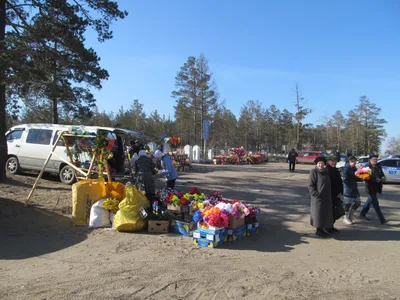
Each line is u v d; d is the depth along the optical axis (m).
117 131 11.16
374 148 73.06
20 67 9.01
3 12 10.20
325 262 5.14
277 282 4.28
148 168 7.71
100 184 7.54
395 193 13.41
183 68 47.38
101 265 4.79
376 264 5.08
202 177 17.30
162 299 3.72
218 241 5.84
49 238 6.13
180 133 56.47
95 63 12.23
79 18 11.15
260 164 33.28
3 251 5.34
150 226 6.61
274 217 8.34
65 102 15.38
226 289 4.02
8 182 10.31
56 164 11.59
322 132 76.12
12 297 3.71
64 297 3.73
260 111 64.62
